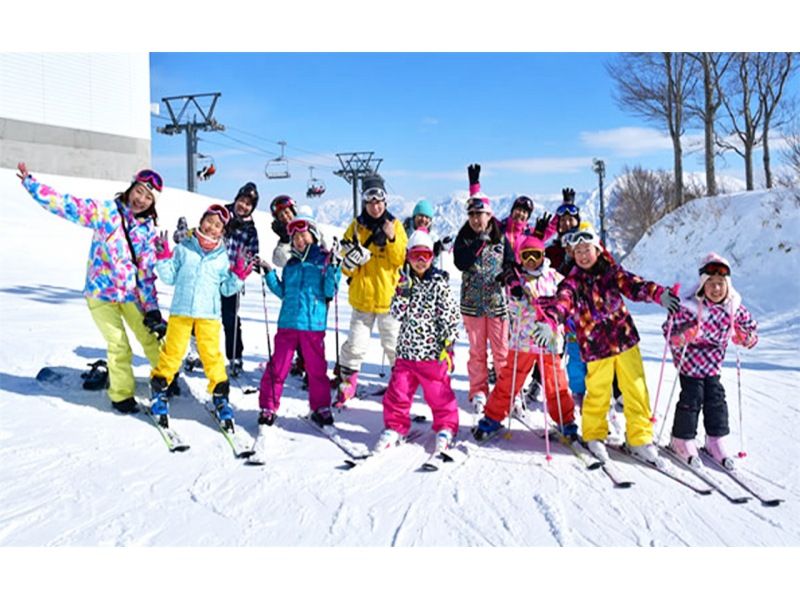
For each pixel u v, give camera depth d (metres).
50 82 28.22
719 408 3.95
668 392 5.67
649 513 3.29
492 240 5.08
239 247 5.75
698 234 15.60
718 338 3.92
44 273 11.80
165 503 3.33
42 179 23.50
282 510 3.28
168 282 4.51
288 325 4.55
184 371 5.82
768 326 9.16
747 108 20.80
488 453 4.14
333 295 4.70
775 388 5.71
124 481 3.58
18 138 27.27
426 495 3.47
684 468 3.89
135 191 4.57
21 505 3.27
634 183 39.38
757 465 3.91
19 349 6.14
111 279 4.57
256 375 5.95
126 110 30.91
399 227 5.13
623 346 3.99
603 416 4.06
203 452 4.05
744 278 11.79
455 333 4.20
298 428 4.59
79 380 5.34
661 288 3.82
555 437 4.45
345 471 3.79
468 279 5.13
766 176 20.50
